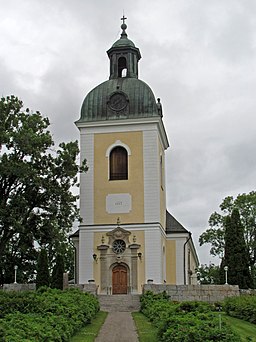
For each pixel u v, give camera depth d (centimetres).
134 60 5153
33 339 1845
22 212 4175
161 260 4694
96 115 4928
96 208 4800
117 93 4931
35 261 5072
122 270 4678
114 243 4722
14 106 4281
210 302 3750
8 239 4281
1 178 4222
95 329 2658
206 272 8550
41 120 4359
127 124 4878
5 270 4988
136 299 3878
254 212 6450
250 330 2758
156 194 4759
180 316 2389
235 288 3916
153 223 4700
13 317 2186
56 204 4334
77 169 4425
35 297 2673
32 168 4197
